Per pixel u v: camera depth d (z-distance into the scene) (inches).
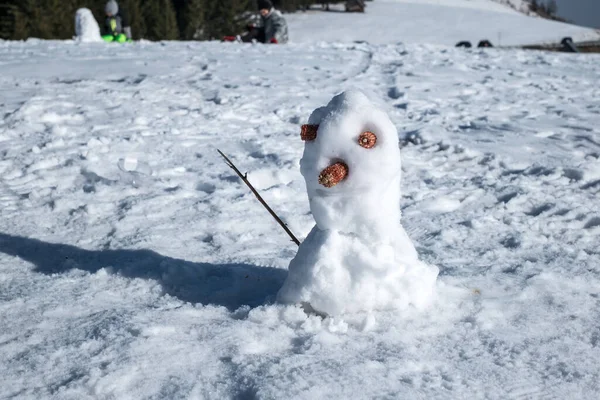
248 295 66.2
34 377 52.9
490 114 159.0
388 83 200.7
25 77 198.2
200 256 75.6
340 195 59.2
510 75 225.8
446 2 1669.5
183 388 51.4
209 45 300.8
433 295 63.4
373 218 59.4
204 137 132.0
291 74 212.8
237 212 90.0
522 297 64.9
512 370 53.8
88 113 149.9
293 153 119.6
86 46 291.3
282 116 152.3
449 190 100.8
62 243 80.3
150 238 80.7
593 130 139.9
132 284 68.1
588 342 57.7
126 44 304.7
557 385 52.3
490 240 81.4
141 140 126.0
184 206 91.9
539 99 180.2
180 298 65.2
